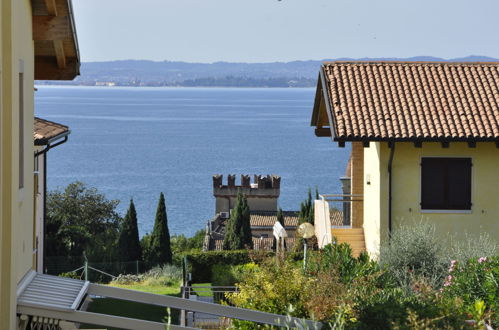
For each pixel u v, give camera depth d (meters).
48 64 18.20
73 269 51.66
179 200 164.75
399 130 29.83
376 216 30.92
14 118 12.38
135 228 61.75
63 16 16.05
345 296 18.55
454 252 26.94
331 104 31.38
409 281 25.42
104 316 12.88
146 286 46.91
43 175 30.27
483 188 30.48
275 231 33.47
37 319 12.77
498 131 29.62
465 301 17.55
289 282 20.03
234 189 120.75
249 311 13.98
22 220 13.99
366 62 34.19
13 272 12.32
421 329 12.93
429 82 32.88
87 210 72.44
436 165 30.53
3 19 12.09
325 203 33.53
